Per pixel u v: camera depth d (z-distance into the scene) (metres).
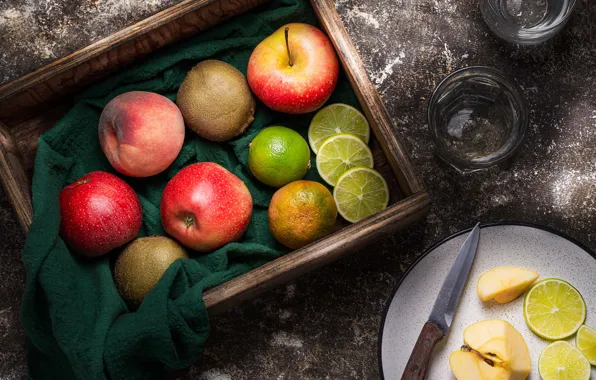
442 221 0.93
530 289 0.89
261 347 0.93
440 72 0.95
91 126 0.90
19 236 0.94
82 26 0.96
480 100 0.92
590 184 0.93
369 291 0.93
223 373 0.93
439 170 0.94
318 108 0.91
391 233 0.91
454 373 0.88
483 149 0.93
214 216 0.85
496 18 0.92
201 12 0.88
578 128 0.94
